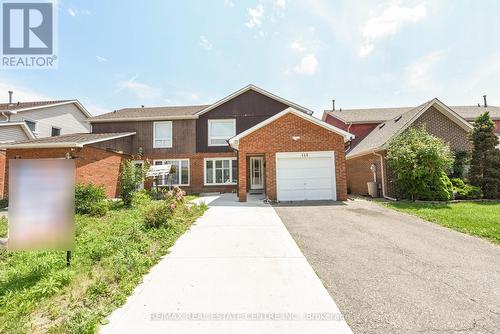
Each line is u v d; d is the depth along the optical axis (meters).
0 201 11.70
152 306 3.00
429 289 3.38
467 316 2.78
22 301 3.11
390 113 24.06
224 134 18.23
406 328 2.58
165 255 4.70
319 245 5.23
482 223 6.82
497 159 12.09
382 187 13.31
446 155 11.22
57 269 4.03
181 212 8.22
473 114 22.09
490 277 3.73
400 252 4.81
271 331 2.54
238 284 3.53
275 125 12.05
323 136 11.98
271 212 8.96
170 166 15.22
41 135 19.83
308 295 3.22
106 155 14.61
